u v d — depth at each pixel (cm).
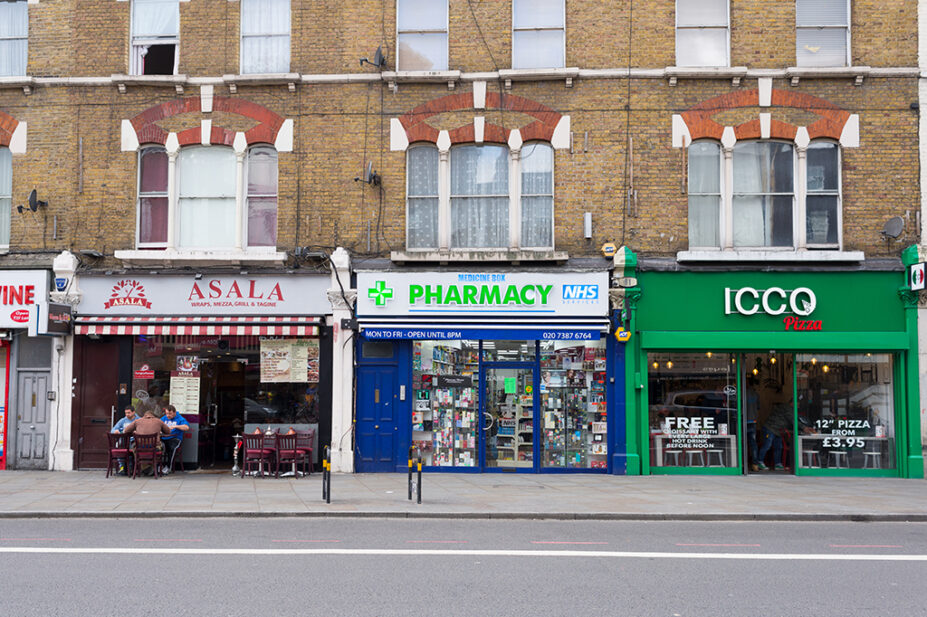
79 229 1612
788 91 1565
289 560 832
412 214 1619
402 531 1023
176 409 1622
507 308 1556
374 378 1599
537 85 1595
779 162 1592
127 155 1620
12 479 1480
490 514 1132
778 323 1547
